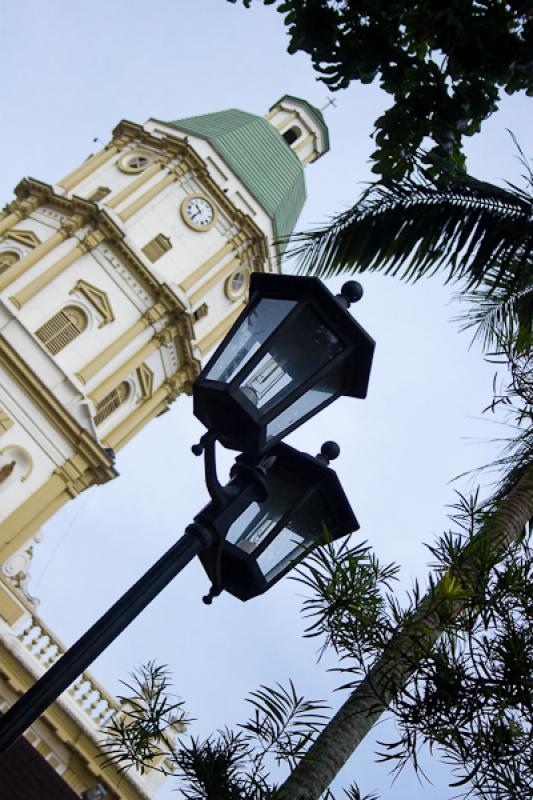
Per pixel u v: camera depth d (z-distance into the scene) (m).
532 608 5.26
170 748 6.15
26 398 42.50
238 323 6.04
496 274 8.84
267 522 6.40
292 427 6.06
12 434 42.03
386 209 8.26
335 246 8.38
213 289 48.72
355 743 5.89
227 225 49.19
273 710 5.70
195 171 49.12
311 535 6.31
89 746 24.75
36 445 42.44
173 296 45.75
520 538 6.86
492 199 8.15
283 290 6.08
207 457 5.91
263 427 5.79
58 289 44.38
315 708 5.70
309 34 8.34
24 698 5.30
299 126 55.44
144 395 46.94
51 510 42.41
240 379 5.74
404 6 7.97
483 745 5.00
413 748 5.07
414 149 8.55
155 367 47.00
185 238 47.94
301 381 5.92
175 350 47.47
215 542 5.98
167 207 47.97
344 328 6.03
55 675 5.36
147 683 6.35
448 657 5.19
